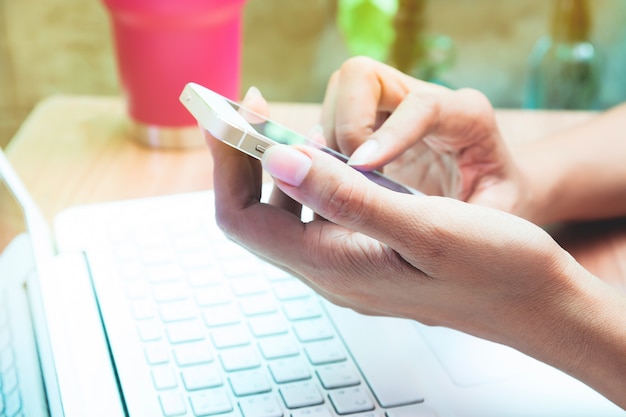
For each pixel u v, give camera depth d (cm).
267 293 49
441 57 97
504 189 55
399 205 35
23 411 39
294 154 34
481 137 52
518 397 43
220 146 39
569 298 39
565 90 97
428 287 39
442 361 44
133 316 46
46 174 67
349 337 46
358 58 51
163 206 58
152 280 49
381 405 41
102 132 74
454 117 50
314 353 44
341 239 39
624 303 40
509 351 45
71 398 41
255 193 43
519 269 37
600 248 60
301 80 109
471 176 54
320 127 48
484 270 37
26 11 101
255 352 44
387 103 52
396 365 44
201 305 47
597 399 43
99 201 63
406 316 43
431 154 56
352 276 40
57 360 43
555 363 41
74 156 70
